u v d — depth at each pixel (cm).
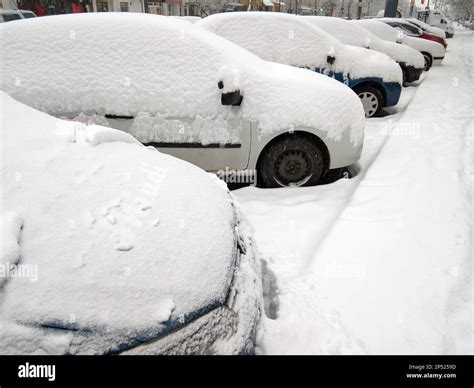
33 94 291
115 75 301
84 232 126
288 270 237
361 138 358
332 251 250
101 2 2648
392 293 214
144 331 109
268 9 4219
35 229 122
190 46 313
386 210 300
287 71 376
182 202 154
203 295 123
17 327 100
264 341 145
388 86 613
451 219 289
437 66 1232
